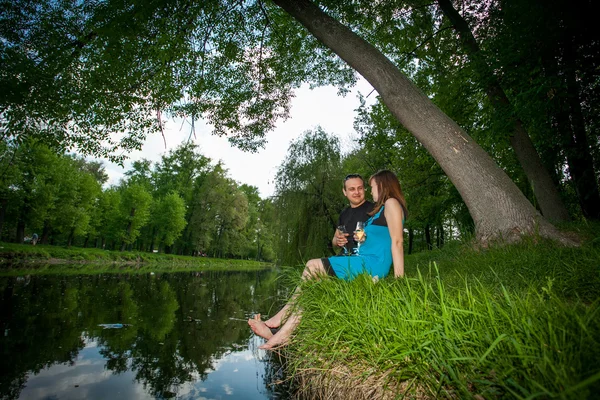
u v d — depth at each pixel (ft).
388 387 4.54
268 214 48.32
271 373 7.29
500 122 18.35
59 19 21.54
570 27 14.42
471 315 4.59
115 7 18.20
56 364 7.57
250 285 38.29
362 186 10.01
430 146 13.75
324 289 7.77
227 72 28.60
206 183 135.85
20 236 79.82
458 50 23.90
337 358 5.73
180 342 10.23
